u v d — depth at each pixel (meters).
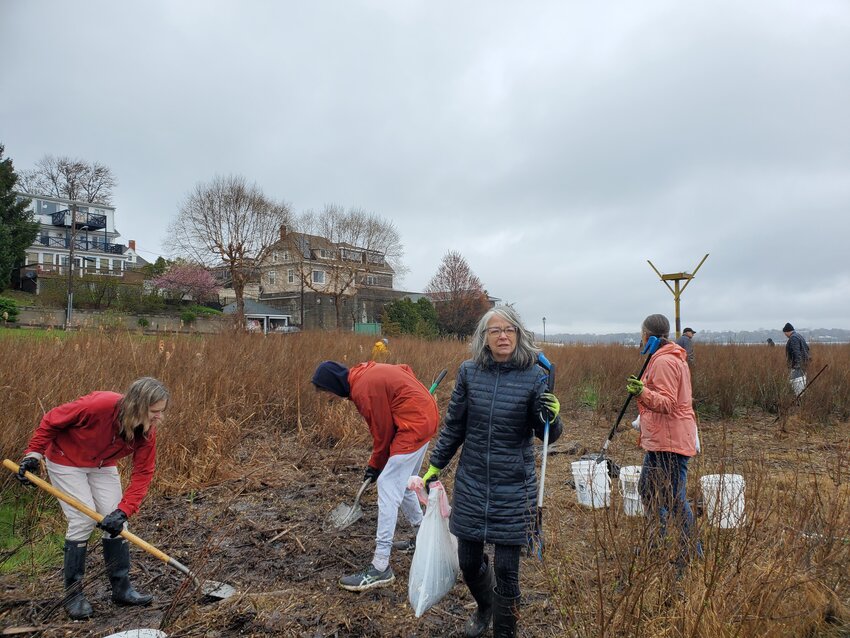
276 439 6.85
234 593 3.25
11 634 2.81
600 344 17.33
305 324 44.38
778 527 2.85
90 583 3.11
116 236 52.50
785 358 10.31
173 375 7.13
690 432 3.29
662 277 11.12
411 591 2.87
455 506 2.67
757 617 2.26
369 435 6.88
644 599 2.54
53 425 2.93
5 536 3.98
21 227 32.88
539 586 3.26
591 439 7.36
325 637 2.83
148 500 4.77
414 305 39.03
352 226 39.50
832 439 6.84
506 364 2.64
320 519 4.45
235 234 34.09
